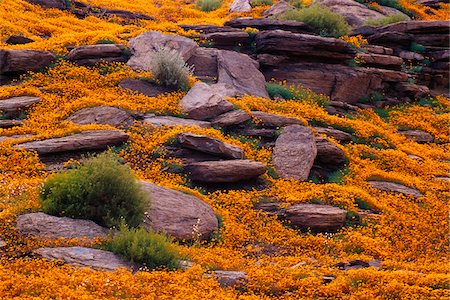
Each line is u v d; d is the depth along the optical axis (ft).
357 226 91.81
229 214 89.04
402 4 289.12
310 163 109.81
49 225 65.98
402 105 184.44
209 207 86.43
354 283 60.29
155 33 159.84
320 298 55.57
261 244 82.02
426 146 153.69
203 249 73.26
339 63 176.76
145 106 124.36
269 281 59.47
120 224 69.26
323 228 88.28
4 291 46.98
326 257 74.95
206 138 104.32
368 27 220.64
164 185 89.92
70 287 49.01
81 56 146.61
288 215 90.38
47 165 94.63
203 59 160.45
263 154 112.37
